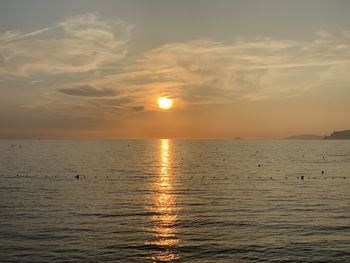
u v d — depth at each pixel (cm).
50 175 8612
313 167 11388
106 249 3192
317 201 5344
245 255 3081
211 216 4375
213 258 3017
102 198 5575
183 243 3372
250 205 5047
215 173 9531
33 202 5150
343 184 7369
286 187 6900
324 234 3619
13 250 3127
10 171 9369
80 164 11831
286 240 3444
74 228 3803
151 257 3025
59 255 3028
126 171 9838
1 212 4484
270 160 14812
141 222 4097
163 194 6028
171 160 14712
